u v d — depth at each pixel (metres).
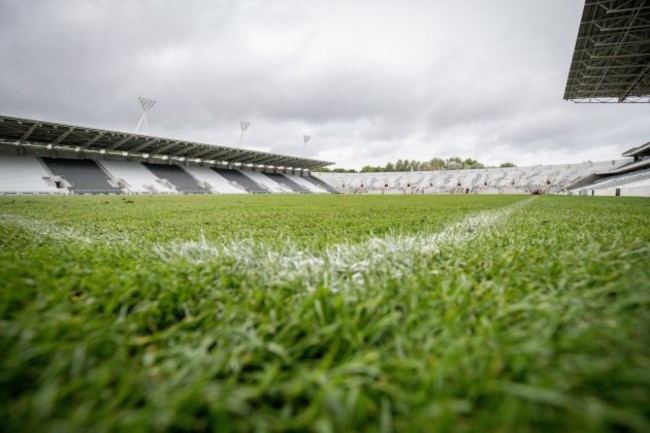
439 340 1.00
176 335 1.20
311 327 1.18
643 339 0.99
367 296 1.50
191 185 47.06
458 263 2.12
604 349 0.93
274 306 1.40
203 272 1.91
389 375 0.89
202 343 1.04
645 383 0.76
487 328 1.08
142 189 41.66
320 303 1.35
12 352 0.99
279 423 0.74
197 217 7.38
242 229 4.94
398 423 0.74
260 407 0.84
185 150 47.38
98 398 0.82
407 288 1.53
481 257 2.28
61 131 33.84
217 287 1.70
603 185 41.47
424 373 0.85
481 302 1.38
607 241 2.61
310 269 1.99
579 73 19.12
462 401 0.75
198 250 2.69
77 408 0.78
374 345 1.12
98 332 1.10
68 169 40.16
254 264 2.15
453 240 3.13
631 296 1.26
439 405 0.72
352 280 1.77
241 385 0.91
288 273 1.91
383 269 1.94
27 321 1.15
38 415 0.74
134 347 1.12
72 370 0.90
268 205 13.32
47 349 0.98
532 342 0.94
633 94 21.72
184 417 0.75
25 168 37.31
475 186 64.31
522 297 1.47
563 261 1.97
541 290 1.52
